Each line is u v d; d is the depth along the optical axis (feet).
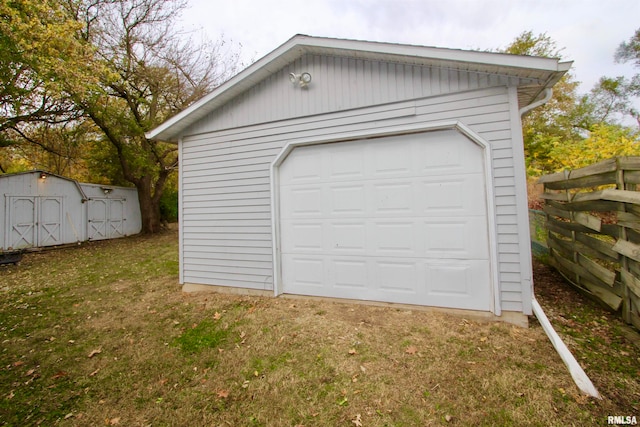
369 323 12.29
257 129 16.39
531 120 41.45
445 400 7.79
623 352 9.34
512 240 11.69
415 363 9.43
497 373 8.70
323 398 8.12
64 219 38.83
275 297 15.89
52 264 27.84
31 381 9.46
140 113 46.19
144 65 42.04
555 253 17.02
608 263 15.33
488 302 12.21
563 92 43.37
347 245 14.75
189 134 18.29
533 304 11.29
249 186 16.61
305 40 14.07
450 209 12.85
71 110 35.19
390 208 13.92
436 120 12.76
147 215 48.47
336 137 14.58
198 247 18.04
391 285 13.91
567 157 22.40
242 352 10.68
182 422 7.53
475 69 11.97
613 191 10.26
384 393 8.17
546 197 17.33
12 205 34.19
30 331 13.20
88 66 27.43
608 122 47.70
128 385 9.12
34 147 45.93
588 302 13.15
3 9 22.09
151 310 15.28
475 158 12.45
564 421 6.89
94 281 21.45
